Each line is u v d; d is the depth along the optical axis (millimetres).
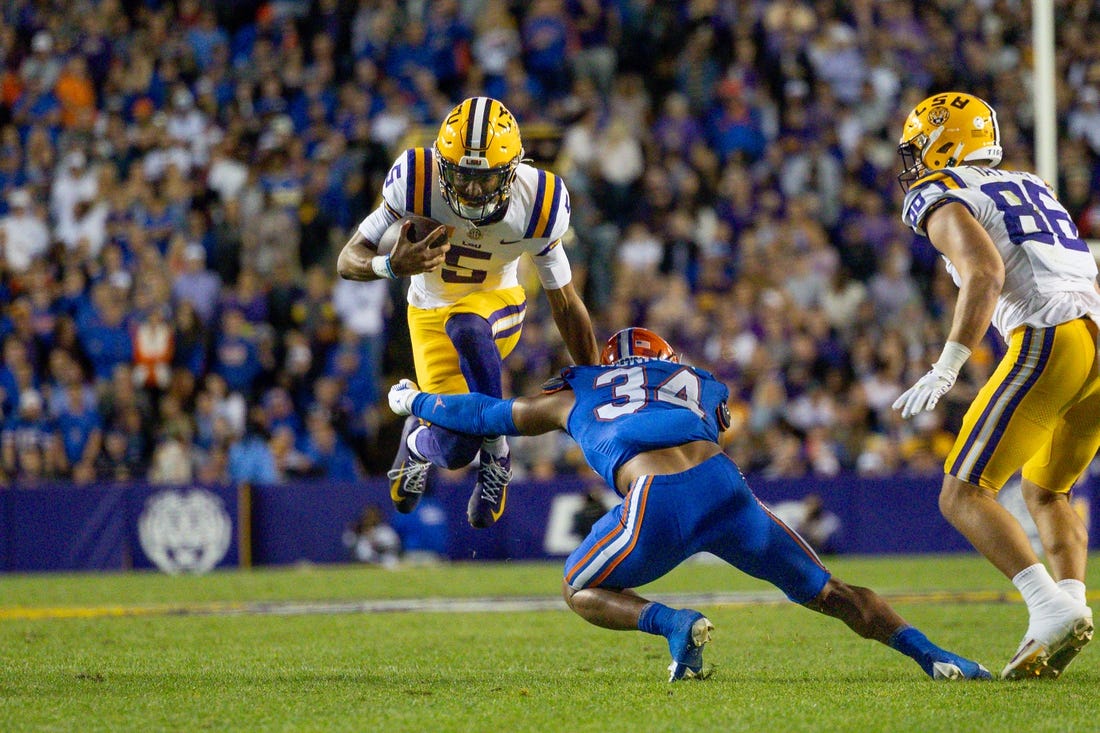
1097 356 13852
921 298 43938
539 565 33281
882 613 13375
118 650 16859
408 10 48219
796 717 11430
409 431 17422
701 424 13109
